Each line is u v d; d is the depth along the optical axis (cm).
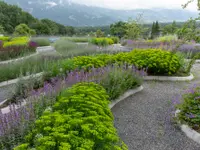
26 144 166
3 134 219
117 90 434
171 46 994
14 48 1048
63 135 169
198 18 366
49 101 312
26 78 493
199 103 344
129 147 277
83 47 1114
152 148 277
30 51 1125
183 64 711
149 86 580
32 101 310
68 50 1019
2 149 208
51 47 1622
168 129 328
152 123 348
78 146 168
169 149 276
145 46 1234
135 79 520
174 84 605
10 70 620
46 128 181
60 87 380
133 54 716
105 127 196
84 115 224
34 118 248
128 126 335
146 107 419
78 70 556
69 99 255
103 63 615
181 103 378
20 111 264
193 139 298
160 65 648
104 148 184
